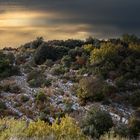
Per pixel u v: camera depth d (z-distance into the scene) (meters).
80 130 20.78
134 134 27.44
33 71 50.03
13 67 51.53
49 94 41.03
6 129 15.30
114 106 38.84
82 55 59.59
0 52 61.56
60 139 15.55
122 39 68.75
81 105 38.38
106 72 49.03
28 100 38.81
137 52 57.91
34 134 15.97
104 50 55.09
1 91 41.31
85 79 43.16
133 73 49.00
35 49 70.44
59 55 62.31
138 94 41.44
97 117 27.03
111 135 17.22
